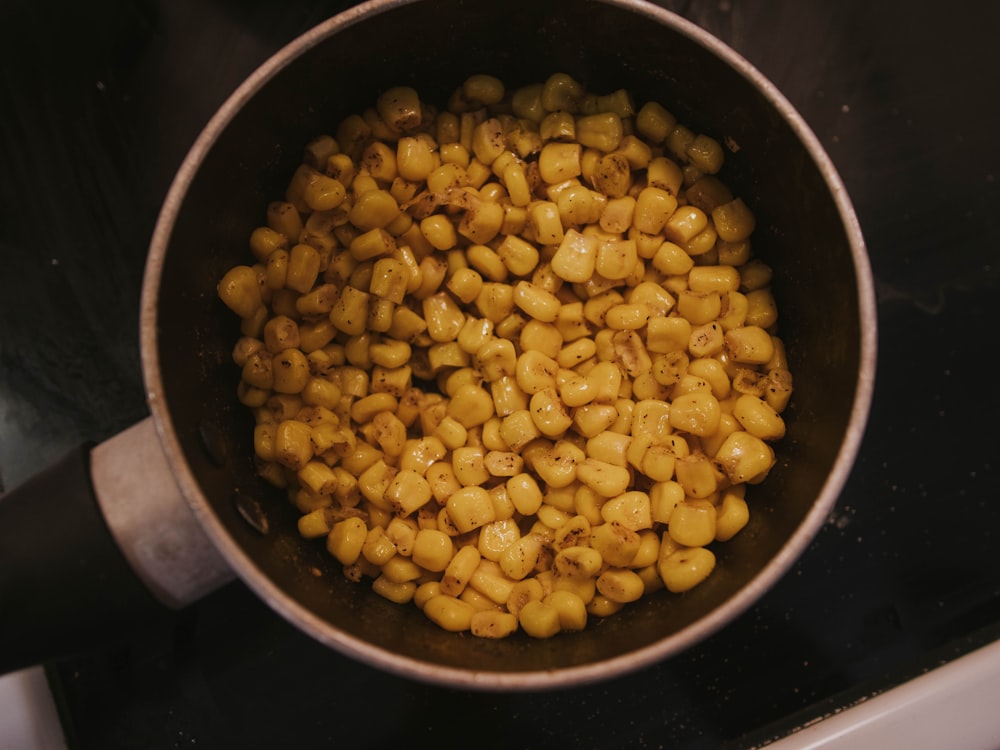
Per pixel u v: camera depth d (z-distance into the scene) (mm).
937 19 277
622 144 240
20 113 267
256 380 230
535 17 222
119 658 257
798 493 211
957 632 260
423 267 245
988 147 277
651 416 236
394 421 241
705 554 220
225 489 215
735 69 207
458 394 243
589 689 258
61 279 265
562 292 252
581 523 232
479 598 233
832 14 276
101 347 264
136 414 263
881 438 270
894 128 277
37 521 200
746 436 227
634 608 229
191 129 267
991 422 270
